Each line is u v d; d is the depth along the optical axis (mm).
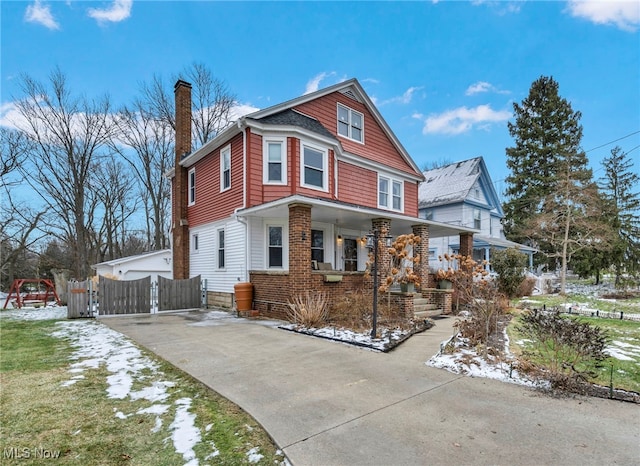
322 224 12977
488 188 25125
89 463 2709
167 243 27766
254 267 11133
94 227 26562
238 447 2947
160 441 3043
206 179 13586
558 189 21047
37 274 25016
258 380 4586
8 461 2721
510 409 3684
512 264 15578
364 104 15711
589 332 4566
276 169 11578
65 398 3965
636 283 20141
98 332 8031
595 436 3102
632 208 26062
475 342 6395
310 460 2725
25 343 6891
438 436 3098
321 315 8344
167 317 10414
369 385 4406
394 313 9164
